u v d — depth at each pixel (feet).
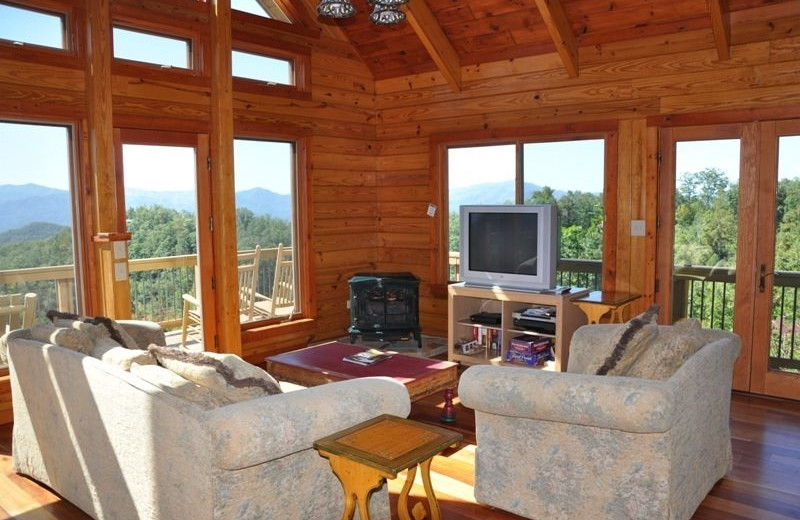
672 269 15.81
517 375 8.54
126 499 8.13
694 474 8.77
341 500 8.02
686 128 15.33
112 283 13.69
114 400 8.02
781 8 13.93
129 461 7.93
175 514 7.28
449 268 20.16
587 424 8.02
